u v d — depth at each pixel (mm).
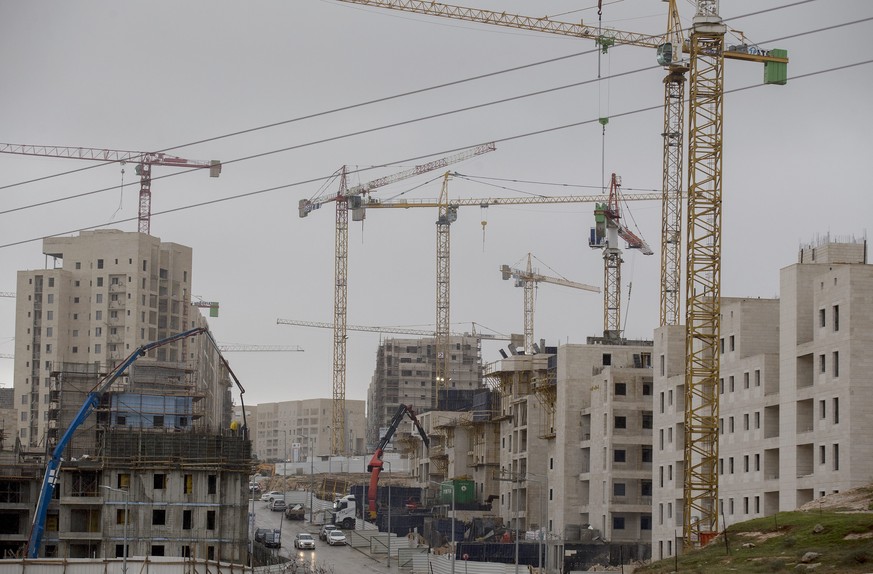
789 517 127438
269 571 173375
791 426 156000
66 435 158875
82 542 178000
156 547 178125
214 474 181125
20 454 191500
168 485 179875
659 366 196375
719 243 166875
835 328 149250
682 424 188500
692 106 165750
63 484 179625
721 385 177500
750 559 113688
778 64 165875
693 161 165625
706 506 178875
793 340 156875
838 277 148625
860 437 144125
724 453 175125
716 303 168000
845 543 110688
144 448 180250
